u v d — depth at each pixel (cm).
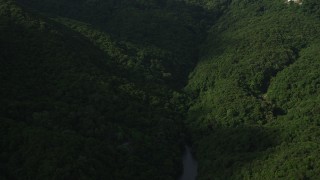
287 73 17862
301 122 14800
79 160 11975
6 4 17025
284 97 16975
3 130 12094
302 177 11906
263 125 15875
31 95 14138
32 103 13600
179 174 14750
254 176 13062
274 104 16962
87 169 11950
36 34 16338
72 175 11469
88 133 13788
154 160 14350
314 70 17400
